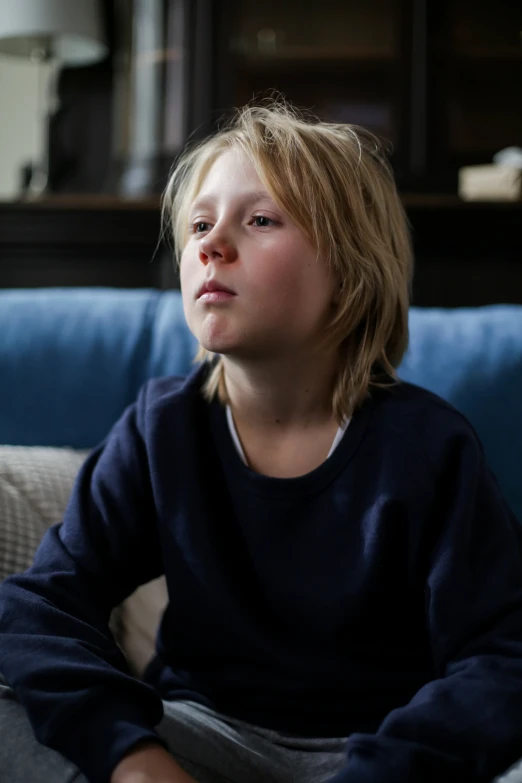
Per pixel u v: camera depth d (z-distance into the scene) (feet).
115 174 8.17
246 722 2.41
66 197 7.09
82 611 2.30
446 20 8.61
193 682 2.50
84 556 2.42
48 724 1.90
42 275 7.13
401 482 2.35
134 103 8.05
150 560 2.67
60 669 1.98
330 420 2.56
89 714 1.91
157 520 2.62
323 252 2.40
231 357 2.37
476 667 2.02
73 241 7.04
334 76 8.97
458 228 6.82
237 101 8.51
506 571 2.25
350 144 2.65
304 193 2.39
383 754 1.81
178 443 2.58
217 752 2.26
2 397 3.65
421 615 2.46
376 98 8.94
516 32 8.76
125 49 8.10
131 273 7.08
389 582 2.40
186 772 2.02
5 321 3.80
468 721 1.89
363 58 8.79
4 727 1.98
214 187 2.38
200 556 2.46
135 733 1.87
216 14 8.30
